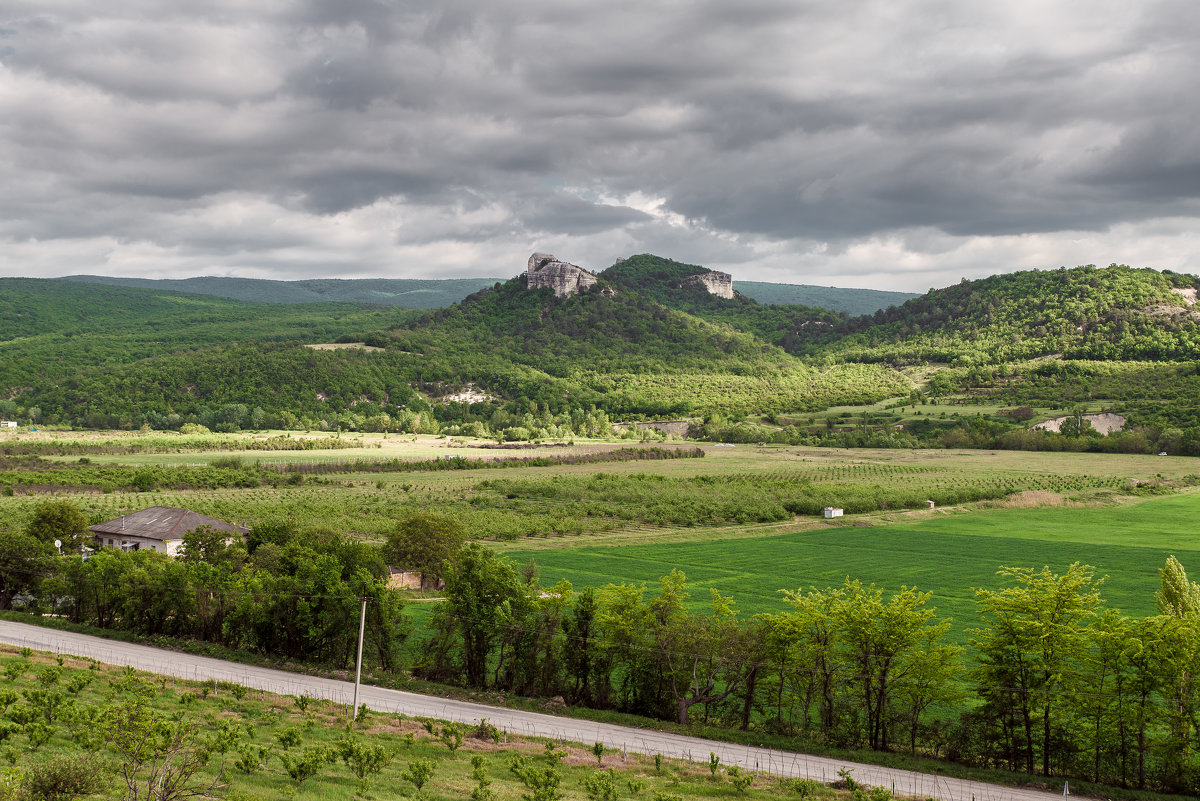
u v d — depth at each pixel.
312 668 57.28
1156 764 44.22
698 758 43.19
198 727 38.53
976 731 46.22
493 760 39.53
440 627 57.12
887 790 38.88
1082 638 45.12
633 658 53.00
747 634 52.16
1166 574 52.16
